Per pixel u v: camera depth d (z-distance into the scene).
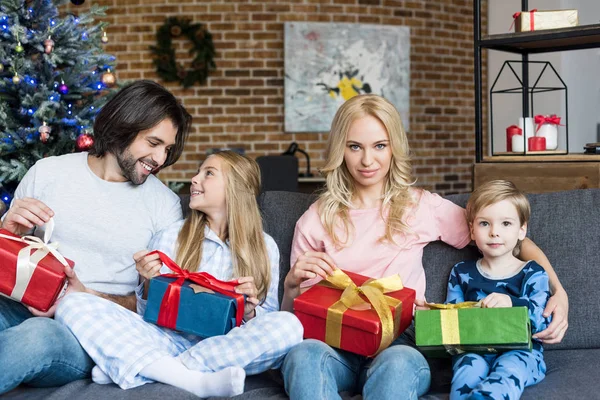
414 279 1.81
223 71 5.53
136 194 1.88
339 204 1.89
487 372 1.47
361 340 1.50
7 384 1.36
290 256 1.94
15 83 2.37
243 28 5.50
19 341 1.39
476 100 2.41
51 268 1.57
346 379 1.54
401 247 1.81
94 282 1.78
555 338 1.58
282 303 1.77
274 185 4.37
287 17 5.53
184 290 1.56
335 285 1.66
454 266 1.83
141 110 1.78
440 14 5.90
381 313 1.49
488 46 2.40
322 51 5.57
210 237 1.83
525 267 1.71
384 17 5.70
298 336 1.54
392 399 1.34
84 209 1.82
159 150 1.83
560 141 4.70
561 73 4.67
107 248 1.81
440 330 1.49
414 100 5.85
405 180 1.87
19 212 1.66
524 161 2.31
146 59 5.49
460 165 6.12
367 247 1.82
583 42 2.39
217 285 1.61
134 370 1.46
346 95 5.64
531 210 1.86
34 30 2.44
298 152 5.62
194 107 5.54
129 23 5.48
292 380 1.39
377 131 1.79
